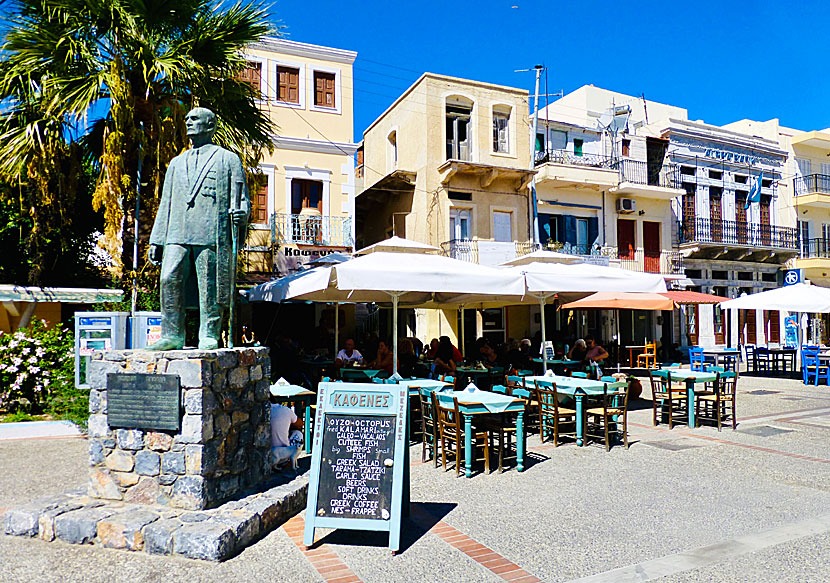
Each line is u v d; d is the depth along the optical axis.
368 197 23.88
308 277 8.80
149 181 10.45
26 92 9.91
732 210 28.50
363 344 17.94
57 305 13.74
